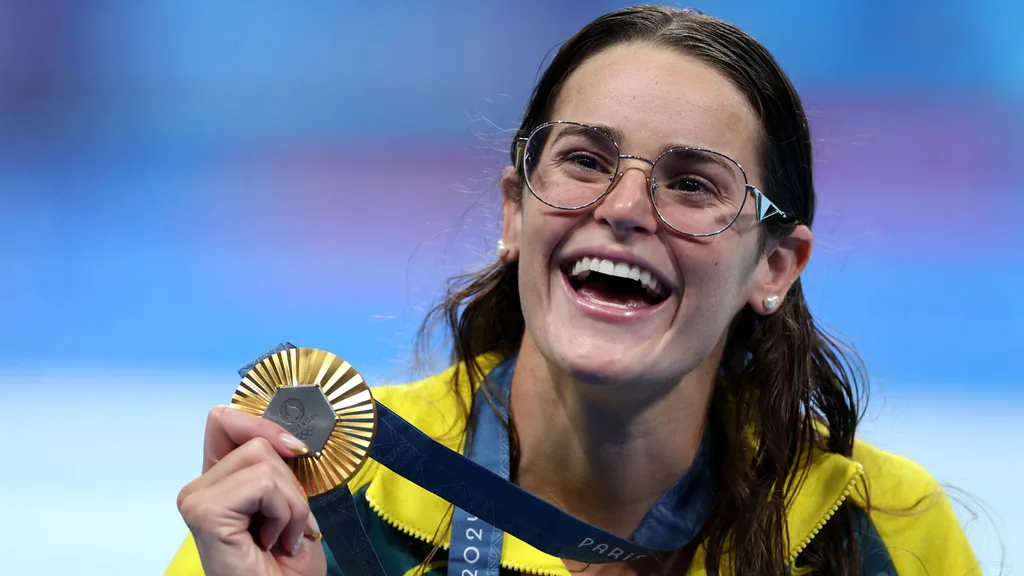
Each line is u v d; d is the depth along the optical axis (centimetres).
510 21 3238
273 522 571
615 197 662
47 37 3303
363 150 3225
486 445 748
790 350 796
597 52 738
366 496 730
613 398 686
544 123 758
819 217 2525
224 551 559
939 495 818
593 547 687
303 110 3250
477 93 3244
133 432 1914
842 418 835
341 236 3170
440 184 3209
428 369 916
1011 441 1900
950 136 3122
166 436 1892
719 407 794
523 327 825
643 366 661
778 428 778
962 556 799
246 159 3231
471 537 707
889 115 3153
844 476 764
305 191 3203
